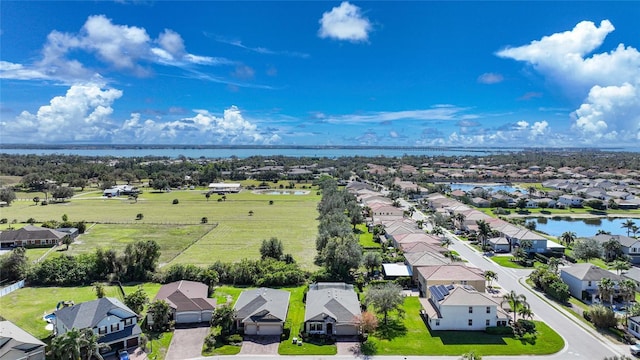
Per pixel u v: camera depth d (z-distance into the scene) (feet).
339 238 307.99
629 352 181.47
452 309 206.08
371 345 189.67
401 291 245.45
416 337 197.88
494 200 604.49
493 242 359.46
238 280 274.57
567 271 264.72
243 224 479.41
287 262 312.29
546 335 197.67
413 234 361.10
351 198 595.47
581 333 199.82
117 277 278.67
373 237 407.44
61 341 155.94
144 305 228.22
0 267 275.39
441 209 553.23
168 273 276.41
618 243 328.90
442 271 252.83
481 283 244.01
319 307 211.00
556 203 615.57
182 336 198.80
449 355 180.65
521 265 314.55
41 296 251.60
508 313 218.79
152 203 652.07
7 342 169.07
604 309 205.36
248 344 191.62
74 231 410.11
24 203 640.58
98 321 182.80
